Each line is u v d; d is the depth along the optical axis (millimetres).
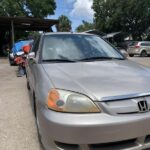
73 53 4273
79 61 4070
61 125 2705
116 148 2775
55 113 2809
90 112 2768
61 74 3385
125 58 4516
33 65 4277
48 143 2875
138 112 2811
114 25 39250
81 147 2701
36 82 3670
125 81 3121
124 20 38281
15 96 6797
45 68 3727
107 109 2760
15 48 14172
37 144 3783
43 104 2979
